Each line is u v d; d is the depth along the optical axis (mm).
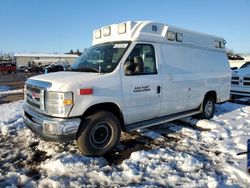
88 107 4406
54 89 4242
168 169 4207
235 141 5523
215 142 5551
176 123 7090
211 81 7246
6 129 6328
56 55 71250
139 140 5668
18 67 58750
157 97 5539
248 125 6906
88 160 4480
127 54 4996
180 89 6129
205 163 4438
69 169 4160
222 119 7445
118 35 5418
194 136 5895
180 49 6258
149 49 5457
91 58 5426
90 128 4512
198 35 6898
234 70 11922
